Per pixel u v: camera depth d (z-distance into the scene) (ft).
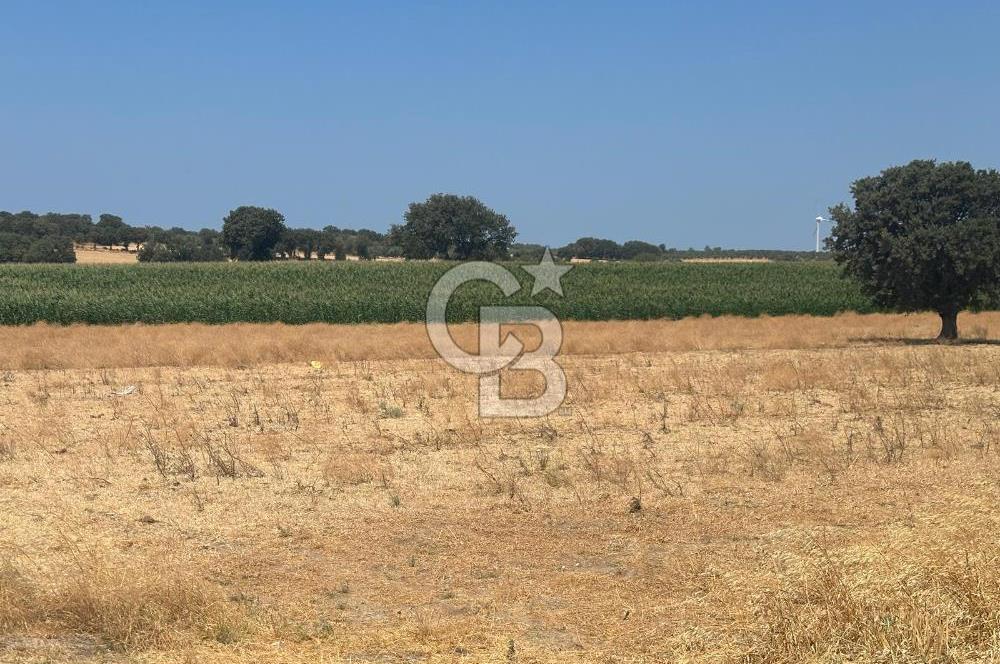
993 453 38.65
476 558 26.81
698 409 51.90
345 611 22.75
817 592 19.89
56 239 348.59
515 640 20.79
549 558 26.81
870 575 19.76
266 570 25.76
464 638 20.94
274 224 359.46
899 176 109.40
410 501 33.06
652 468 37.55
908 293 111.04
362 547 27.89
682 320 157.58
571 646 20.53
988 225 105.91
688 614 21.81
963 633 17.95
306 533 29.22
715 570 24.39
